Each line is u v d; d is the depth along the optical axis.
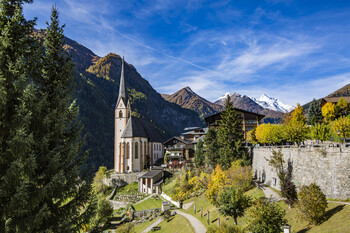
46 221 15.43
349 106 70.94
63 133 17.83
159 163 107.38
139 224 53.38
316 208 26.03
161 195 72.94
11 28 14.59
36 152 15.50
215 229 28.84
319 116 83.75
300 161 37.81
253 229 25.22
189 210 52.59
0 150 13.17
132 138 95.50
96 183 87.00
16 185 13.02
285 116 85.75
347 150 30.83
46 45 18.02
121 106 104.00
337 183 31.27
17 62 13.70
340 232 22.42
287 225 24.97
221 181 47.50
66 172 17.42
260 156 54.28
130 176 89.19
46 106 16.53
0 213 12.98
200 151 75.62
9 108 13.97
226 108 64.75
